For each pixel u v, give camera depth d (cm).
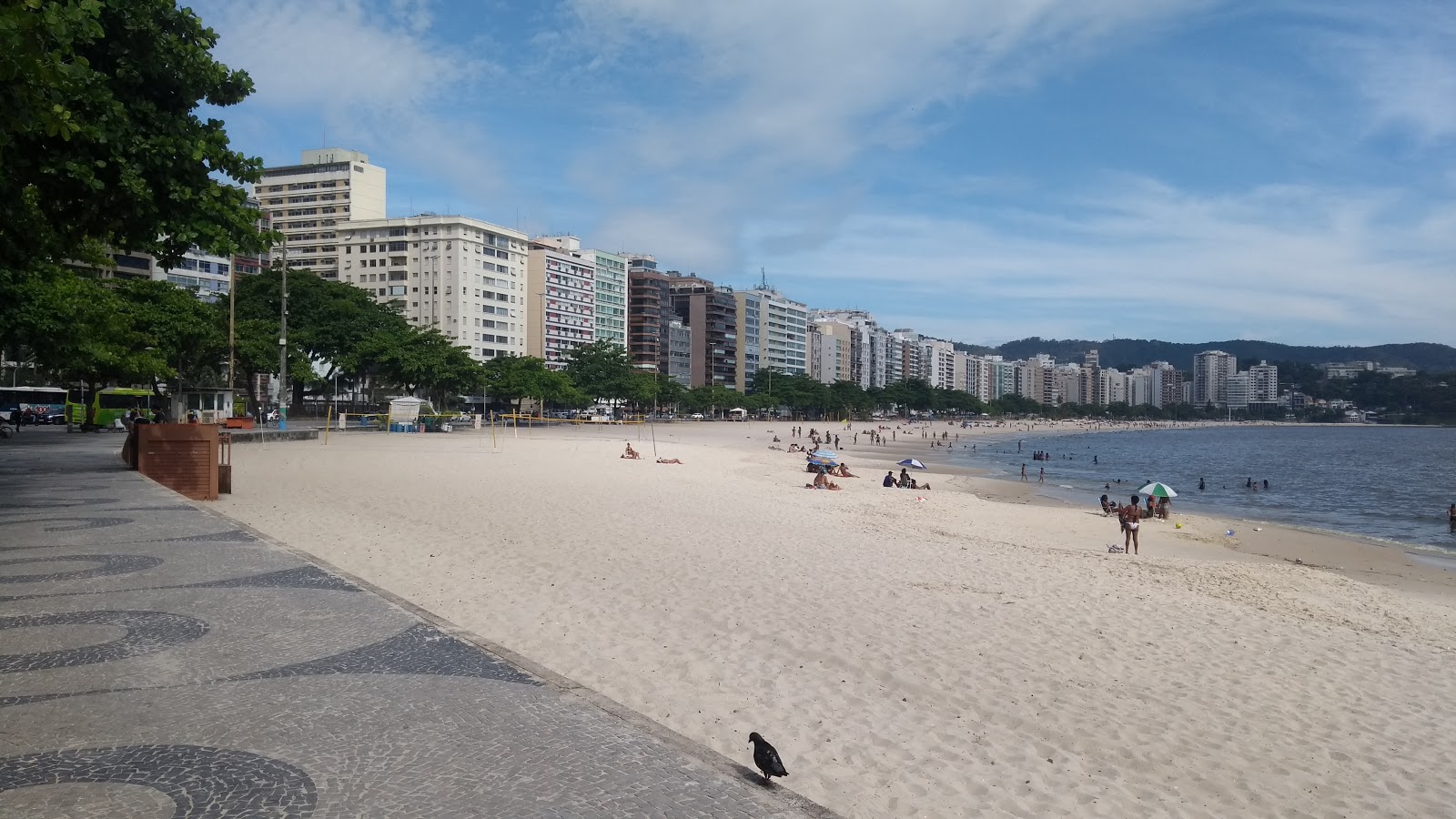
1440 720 1084
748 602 1365
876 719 890
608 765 559
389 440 5791
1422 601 2061
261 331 6850
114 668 720
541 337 17238
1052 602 1573
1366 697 1160
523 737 599
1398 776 891
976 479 5931
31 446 3738
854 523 2683
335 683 694
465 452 4784
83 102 1421
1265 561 2759
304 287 7938
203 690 672
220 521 1518
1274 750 937
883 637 1220
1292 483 6619
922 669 1086
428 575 1384
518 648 1022
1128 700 1053
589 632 1116
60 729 586
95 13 1025
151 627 841
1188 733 959
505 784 522
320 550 1543
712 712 862
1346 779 874
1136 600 1681
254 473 2994
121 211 1530
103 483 2095
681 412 18350
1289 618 1673
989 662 1145
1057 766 821
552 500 2627
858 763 770
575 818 480
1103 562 2225
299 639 815
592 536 1941
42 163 1380
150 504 1730
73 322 3309
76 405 6003
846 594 1490
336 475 3062
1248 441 17000
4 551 1230
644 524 2209
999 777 775
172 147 1538
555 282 17588
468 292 15550
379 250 15888
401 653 781
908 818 668
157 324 5719
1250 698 1109
